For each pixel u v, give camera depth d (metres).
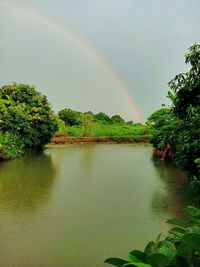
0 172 14.30
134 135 41.84
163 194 9.58
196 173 8.91
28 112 26.23
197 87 8.57
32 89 27.66
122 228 6.30
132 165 17.16
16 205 8.20
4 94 26.72
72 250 5.17
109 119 62.62
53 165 17.03
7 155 19.72
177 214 7.31
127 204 8.33
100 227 6.37
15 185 11.05
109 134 42.72
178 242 1.62
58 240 5.63
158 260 1.35
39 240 5.64
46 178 12.66
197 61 8.38
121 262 1.44
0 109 22.12
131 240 5.62
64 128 42.28
